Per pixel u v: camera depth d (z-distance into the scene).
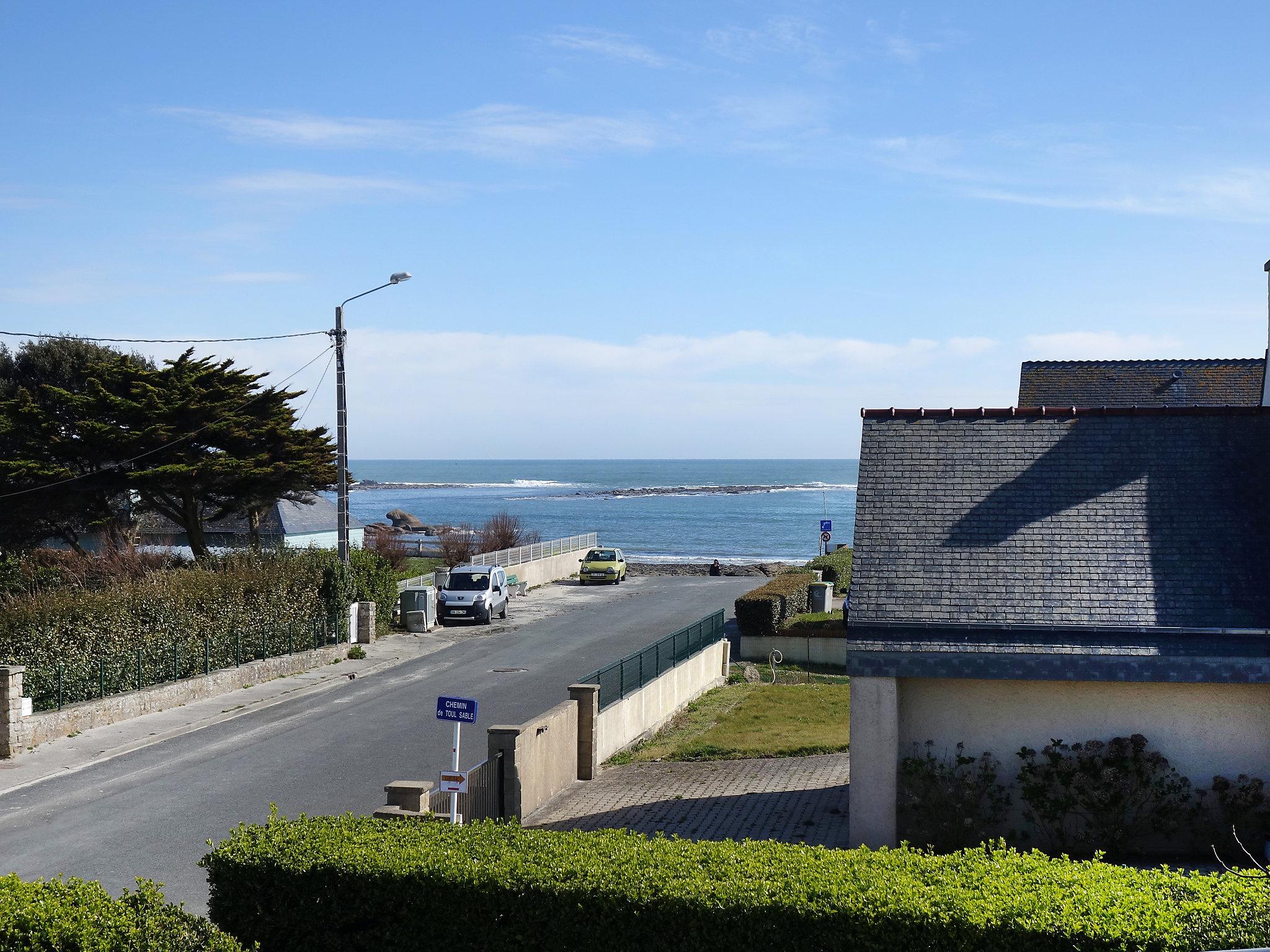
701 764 20.14
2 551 37.00
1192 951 8.00
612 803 17.52
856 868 9.58
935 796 13.38
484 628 37.06
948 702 13.63
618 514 160.00
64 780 18.73
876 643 13.30
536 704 24.80
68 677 22.16
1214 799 13.17
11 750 19.92
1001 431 15.95
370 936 9.81
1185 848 13.23
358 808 17.03
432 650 32.75
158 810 16.98
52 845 15.29
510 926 9.49
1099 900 8.62
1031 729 13.48
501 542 61.75
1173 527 14.35
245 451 39.34
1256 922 8.17
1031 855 9.86
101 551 38.41
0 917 8.30
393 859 9.93
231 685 26.16
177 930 8.49
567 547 57.12
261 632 28.20
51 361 53.69
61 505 37.06
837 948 8.74
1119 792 13.06
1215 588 13.52
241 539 48.47
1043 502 14.85
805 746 20.89
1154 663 12.77
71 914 8.47
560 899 9.38
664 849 10.17
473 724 22.94
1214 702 13.18
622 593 48.62
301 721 23.42
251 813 16.77
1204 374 26.23
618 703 20.92
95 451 37.19
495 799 15.78
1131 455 15.41
